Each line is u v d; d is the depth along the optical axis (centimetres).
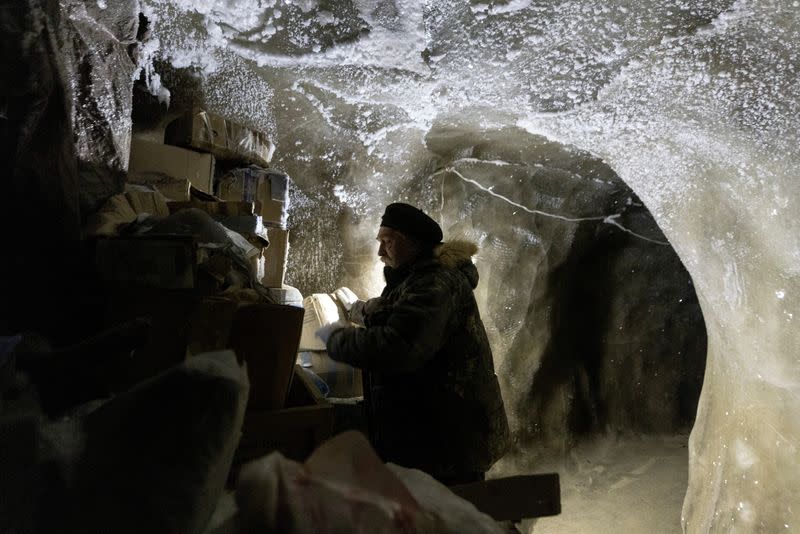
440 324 131
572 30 202
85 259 119
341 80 232
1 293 98
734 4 177
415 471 67
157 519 44
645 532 313
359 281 283
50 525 45
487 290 336
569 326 392
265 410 111
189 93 210
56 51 112
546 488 85
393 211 147
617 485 360
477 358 143
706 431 275
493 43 212
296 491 46
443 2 193
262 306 109
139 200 140
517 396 348
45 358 70
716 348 274
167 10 180
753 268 234
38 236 105
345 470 49
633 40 203
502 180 340
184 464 45
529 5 192
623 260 417
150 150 169
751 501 229
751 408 238
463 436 140
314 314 208
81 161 125
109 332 75
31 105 103
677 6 184
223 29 197
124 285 111
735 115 216
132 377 103
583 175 361
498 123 284
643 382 447
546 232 364
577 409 391
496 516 83
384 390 143
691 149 245
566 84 235
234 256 120
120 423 46
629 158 277
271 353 110
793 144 208
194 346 105
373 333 130
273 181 201
